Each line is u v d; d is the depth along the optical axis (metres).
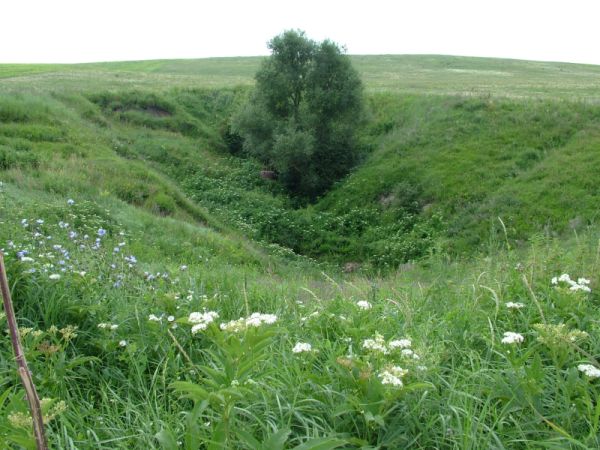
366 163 34.94
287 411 3.13
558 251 6.07
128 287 5.46
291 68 35.28
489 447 2.84
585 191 24.84
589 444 2.85
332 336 4.50
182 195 25.41
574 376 3.23
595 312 4.62
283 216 30.34
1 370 3.70
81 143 25.97
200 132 40.06
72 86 43.62
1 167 19.89
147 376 3.95
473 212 26.78
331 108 34.59
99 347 4.21
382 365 3.32
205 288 6.09
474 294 4.95
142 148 34.62
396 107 40.41
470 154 31.02
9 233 6.81
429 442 2.97
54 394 3.52
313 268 23.38
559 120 31.53
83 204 16.25
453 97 37.91
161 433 2.49
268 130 35.28
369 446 2.75
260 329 3.09
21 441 2.36
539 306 4.14
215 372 2.83
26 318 4.52
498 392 3.27
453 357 3.81
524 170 28.56
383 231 28.39
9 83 43.09
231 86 48.56
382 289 6.18
